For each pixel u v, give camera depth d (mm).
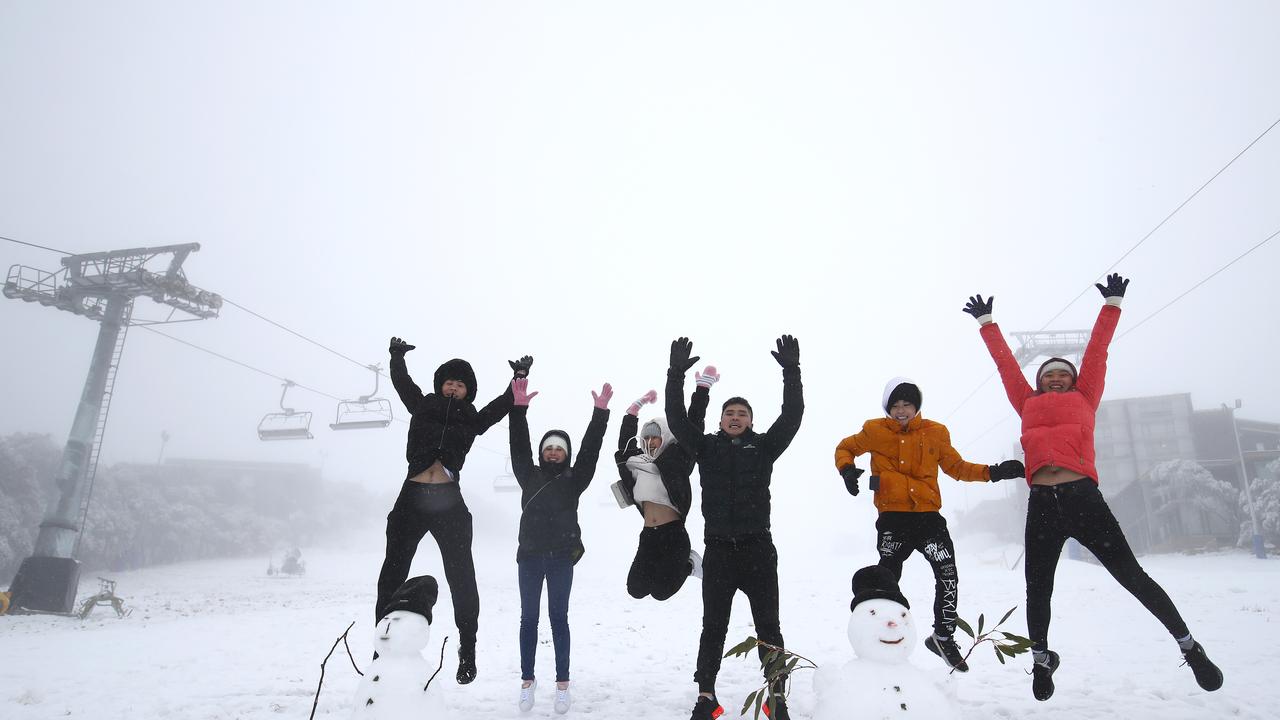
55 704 5559
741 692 5121
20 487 39000
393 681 2664
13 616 18031
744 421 4352
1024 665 5719
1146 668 5438
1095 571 18656
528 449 4961
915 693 2709
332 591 26281
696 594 16672
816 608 11273
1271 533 37594
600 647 7938
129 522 46719
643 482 4711
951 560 4371
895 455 4609
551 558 4828
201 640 9688
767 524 4168
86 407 22266
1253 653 5879
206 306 26031
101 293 24016
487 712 4633
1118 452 48406
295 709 5043
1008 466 4309
